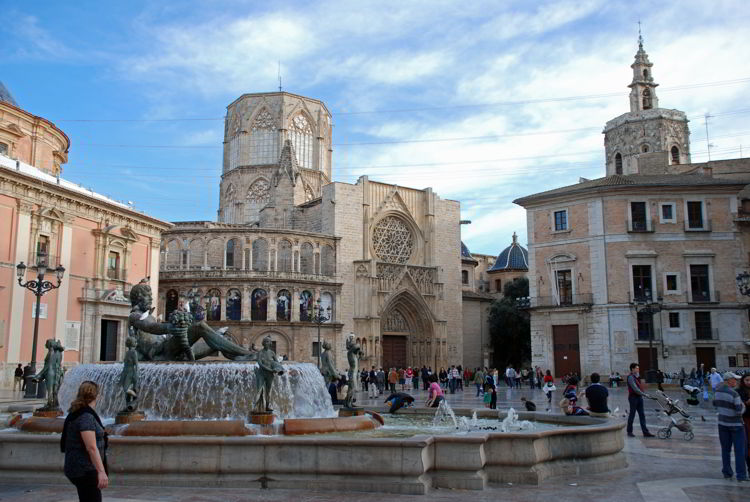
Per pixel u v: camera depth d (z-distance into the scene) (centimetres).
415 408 2556
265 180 10300
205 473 1338
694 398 3547
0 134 5584
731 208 6066
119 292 5634
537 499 1251
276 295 7312
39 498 1202
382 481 1302
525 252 10975
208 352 2367
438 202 8988
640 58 10162
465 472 1365
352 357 2170
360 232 8162
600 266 6053
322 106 10869
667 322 5919
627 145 9894
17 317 4684
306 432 1723
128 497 1220
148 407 1936
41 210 4919
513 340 9156
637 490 1341
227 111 10981
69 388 2209
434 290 8556
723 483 1423
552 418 2200
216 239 7425
